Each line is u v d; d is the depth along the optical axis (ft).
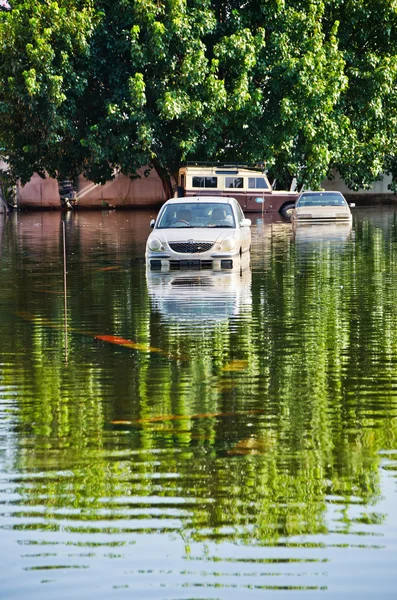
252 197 171.83
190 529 21.93
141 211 209.97
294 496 24.00
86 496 24.16
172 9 154.10
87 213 203.21
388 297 62.39
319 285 69.46
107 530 21.89
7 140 175.22
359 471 25.90
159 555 20.47
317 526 22.03
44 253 100.99
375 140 175.42
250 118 162.50
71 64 159.74
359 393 35.29
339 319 53.36
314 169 167.12
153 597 18.57
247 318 54.03
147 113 159.84
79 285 71.05
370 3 171.32
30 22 153.69
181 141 159.02
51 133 158.51
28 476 25.80
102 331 50.14
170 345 45.80
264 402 34.06
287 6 165.07
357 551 20.63
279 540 21.22
